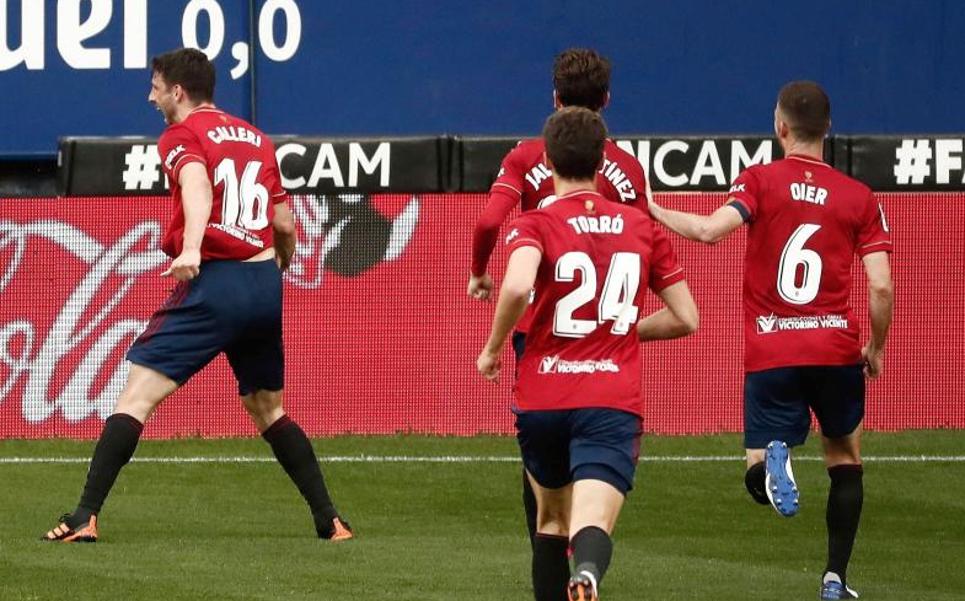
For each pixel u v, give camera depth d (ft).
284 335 124.98
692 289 125.49
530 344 60.70
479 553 85.25
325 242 125.39
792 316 75.77
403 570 79.41
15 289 123.95
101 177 134.72
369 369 125.18
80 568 77.61
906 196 126.72
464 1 143.74
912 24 144.05
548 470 62.49
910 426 126.72
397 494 105.50
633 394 59.98
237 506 100.89
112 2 143.23
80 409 123.85
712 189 136.36
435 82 143.95
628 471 59.36
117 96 143.95
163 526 92.99
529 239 59.67
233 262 85.92
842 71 143.95
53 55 143.43
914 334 126.41
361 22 143.64
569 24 143.64
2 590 71.92
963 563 85.87
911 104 144.36
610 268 60.08
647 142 136.26
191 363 86.28
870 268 75.41
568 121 61.41
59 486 106.11
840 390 75.92
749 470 76.69
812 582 79.20
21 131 143.84
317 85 143.74
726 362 125.70
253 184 86.07
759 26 143.95
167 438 123.54
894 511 102.06
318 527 89.81
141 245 124.26
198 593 72.18
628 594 75.05
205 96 86.53
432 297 125.29
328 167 135.85
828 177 75.87
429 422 125.18
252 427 124.36
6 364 123.54
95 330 124.06
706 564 84.17
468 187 135.85
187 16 143.33
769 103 144.05
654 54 143.84
